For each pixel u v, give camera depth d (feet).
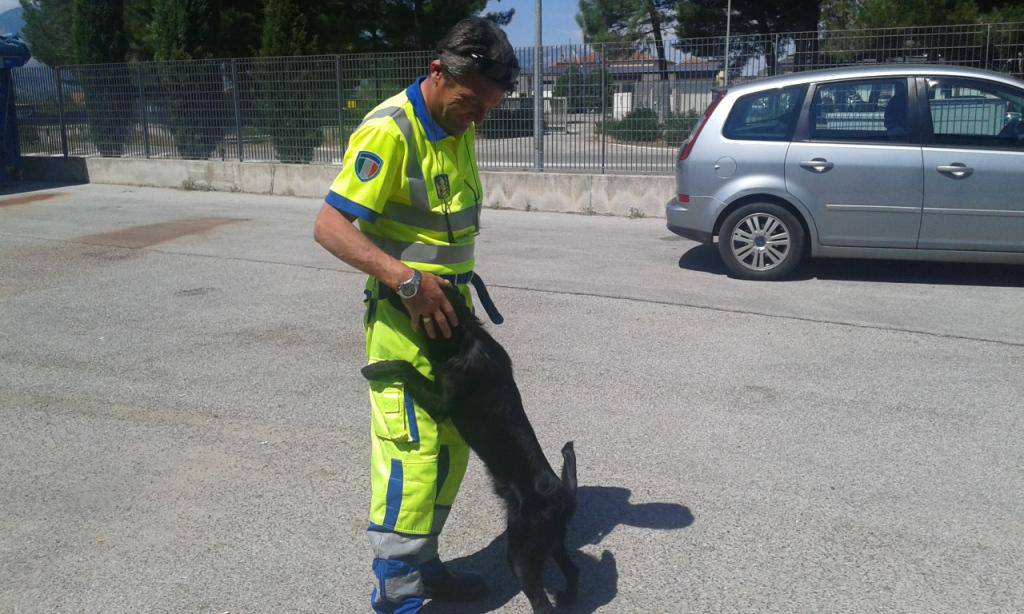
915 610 10.50
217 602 10.73
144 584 11.12
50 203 45.83
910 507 13.05
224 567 11.51
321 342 21.24
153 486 13.83
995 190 24.89
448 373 9.00
